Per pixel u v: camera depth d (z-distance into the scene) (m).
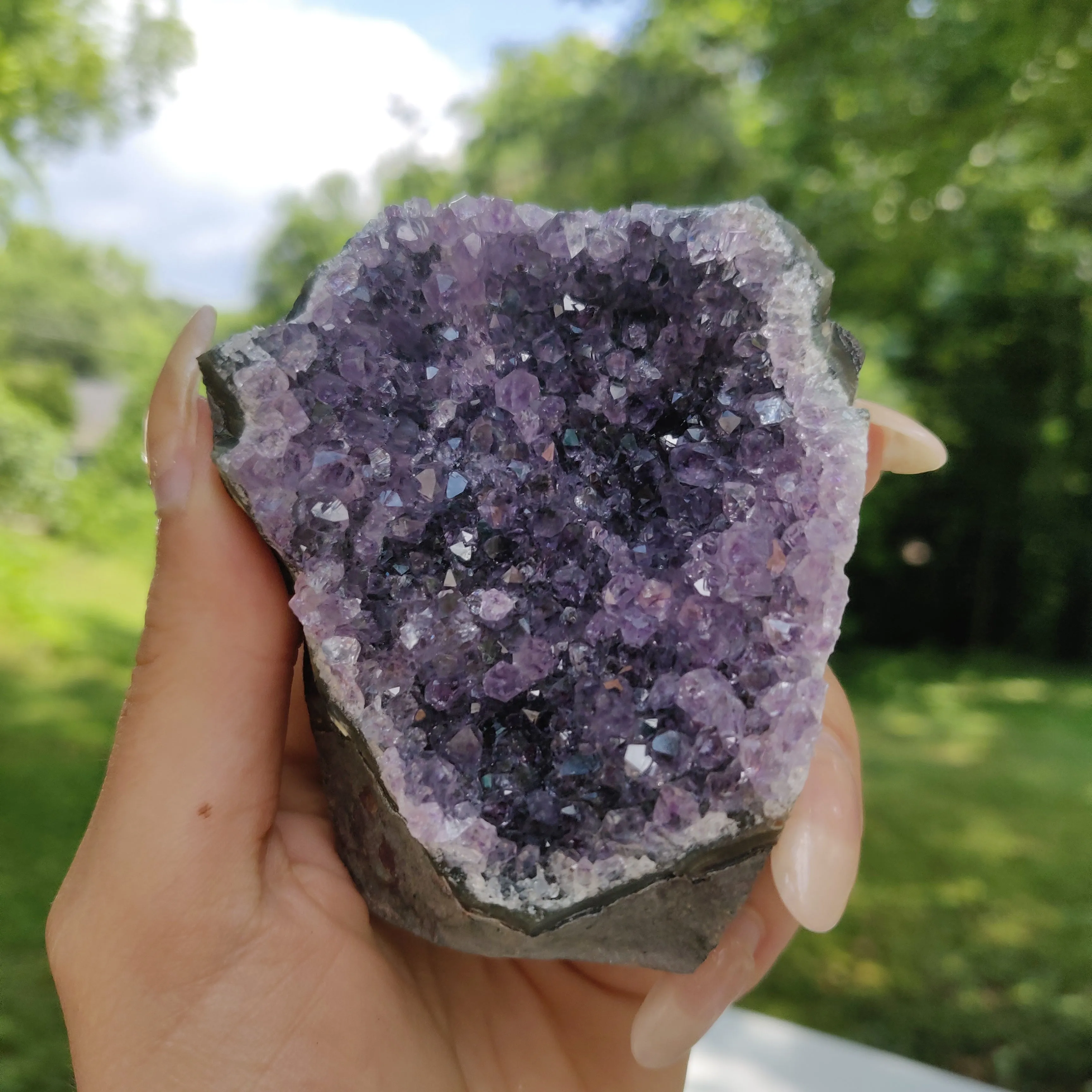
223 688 0.13
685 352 0.14
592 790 0.12
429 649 0.12
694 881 0.14
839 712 0.18
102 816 0.13
